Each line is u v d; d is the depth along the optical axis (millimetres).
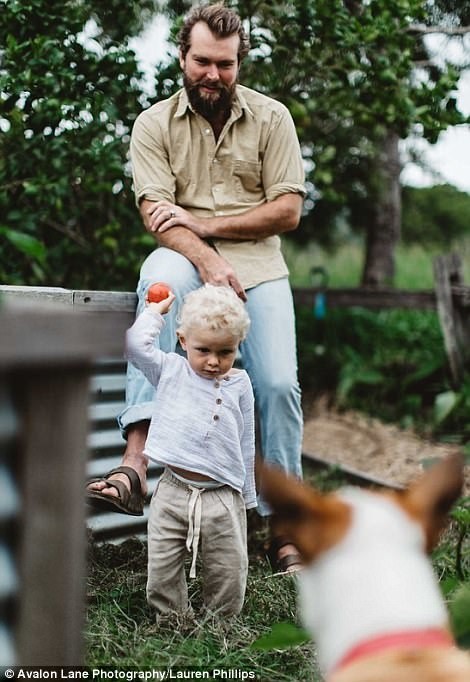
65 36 5293
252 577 3760
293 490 1851
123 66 5371
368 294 7875
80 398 1733
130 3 5801
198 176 4199
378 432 6699
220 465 3285
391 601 1728
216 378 3312
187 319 3271
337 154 8188
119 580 3713
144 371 3338
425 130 5684
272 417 4016
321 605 1789
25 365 1610
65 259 6129
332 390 7727
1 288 3699
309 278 10961
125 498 3566
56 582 1738
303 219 9625
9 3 5172
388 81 5512
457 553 3426
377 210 9656
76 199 5992
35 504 1721
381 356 7797
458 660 1707
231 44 3992
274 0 5570
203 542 3301
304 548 1830
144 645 3027
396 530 1818
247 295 4078
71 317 1636
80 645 1771
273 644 2426
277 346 4016
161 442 3279
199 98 4059
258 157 4195
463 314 7098
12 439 1716
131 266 6066
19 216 5414
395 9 5508
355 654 1701
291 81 5906
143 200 4145
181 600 3334
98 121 5355
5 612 1747
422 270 12141
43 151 5340
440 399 6398
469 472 5113
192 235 4012
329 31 5508
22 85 5059
